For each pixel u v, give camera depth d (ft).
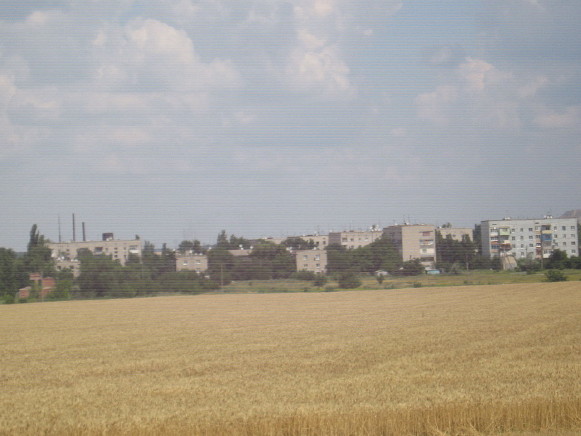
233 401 66.23
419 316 180.75
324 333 142.10
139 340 138.82
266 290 342.44
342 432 53.72
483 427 55.93
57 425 57.11
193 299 297.12
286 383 78.07
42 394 74.54
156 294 341.82
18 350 124.98
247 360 101.14
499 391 66.95
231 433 53.52
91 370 95.35
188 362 100.99
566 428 56.49
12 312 243.60
